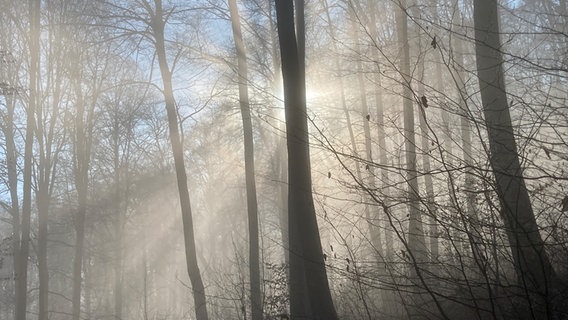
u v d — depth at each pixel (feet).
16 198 94.02
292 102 34.86
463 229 20.61
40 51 89.45
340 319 29.68
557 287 19.54
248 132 64.80
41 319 85.81
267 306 41.27
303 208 33.71
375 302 29.73
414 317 22.82
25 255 82.07
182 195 67.97
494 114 24.14
